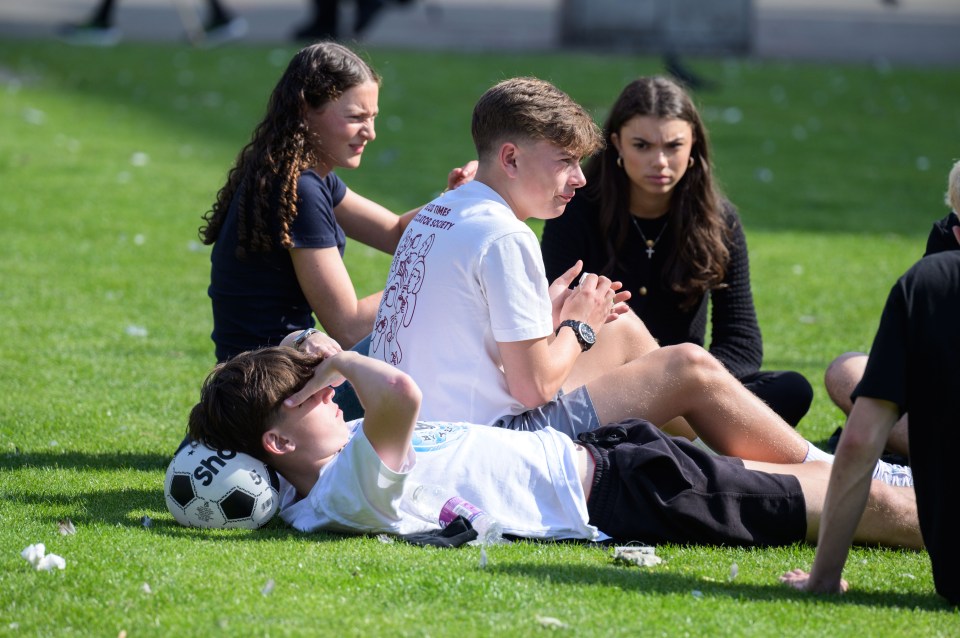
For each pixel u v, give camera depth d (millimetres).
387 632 10969
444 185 40812
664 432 15164
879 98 61344
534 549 13352
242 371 13875
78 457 17250
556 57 70000
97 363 22391
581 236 18781
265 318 16062
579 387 14789
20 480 15898
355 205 17969
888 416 11656
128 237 33188
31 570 12242
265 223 15734
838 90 62875
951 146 50969
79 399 20141
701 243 18297
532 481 13805
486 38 78188
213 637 10812
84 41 70688
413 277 14453
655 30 73562
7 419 18766
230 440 13938
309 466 14047
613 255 18609
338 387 15758
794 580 12570
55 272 29219
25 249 31156
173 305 27125
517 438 13914
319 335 14531
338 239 16484
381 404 12953
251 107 54562
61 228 33594
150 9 87312
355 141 16328
